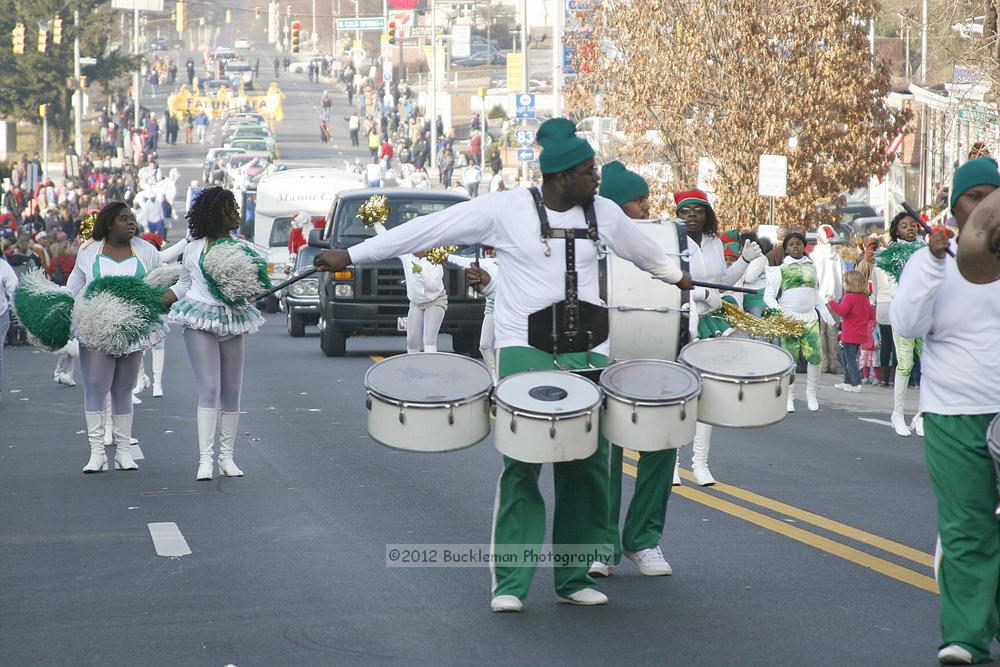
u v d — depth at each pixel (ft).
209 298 60.70
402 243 38.50
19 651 36.40
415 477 61.52
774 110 159.63
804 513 53.52
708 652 35.55
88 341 62.69
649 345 40.52
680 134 166.09
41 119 443.32
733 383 38.91
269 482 60.85
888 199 185.47
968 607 34.40
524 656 35.32
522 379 37.73
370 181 301.84
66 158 351.87
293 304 146.51
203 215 60.44
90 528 51.85
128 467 65.05
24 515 54.70
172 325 173.17
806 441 74.54
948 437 34.76
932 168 172.24
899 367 78.07
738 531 50.08
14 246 153.07
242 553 47.01
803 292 88.28
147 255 65.57
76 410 91.15
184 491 59.00
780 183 143.54
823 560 45.65
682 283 40.68
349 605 40.27
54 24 358.23
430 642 36.55
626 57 170.81
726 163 162.09
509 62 377.09
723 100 163.22
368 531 50.16
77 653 36.14
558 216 38.68
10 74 438.40
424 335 94.12
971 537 34.53
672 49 164.25
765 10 160.86
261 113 554.46
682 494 57.31
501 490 39.60
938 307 34.91
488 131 457.27
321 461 66.39
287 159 427.33
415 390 37.76
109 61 456.45
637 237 39.37
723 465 65.41
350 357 122.01
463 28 650.84
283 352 127.34
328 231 119.65
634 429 37.27
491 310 80.53
